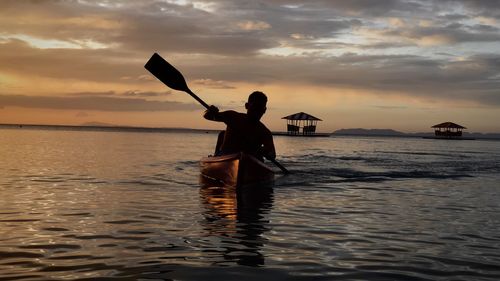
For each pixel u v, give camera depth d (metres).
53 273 2.60
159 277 2.53
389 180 8.27
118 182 7.14
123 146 21.52
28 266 2.73
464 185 7.70
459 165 12.40
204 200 5.47
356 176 8.78
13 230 3.71
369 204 5.46
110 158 12.80
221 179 7.07
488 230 4.04
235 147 7.40
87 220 4.15
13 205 4.94
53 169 9.19
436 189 7.06
